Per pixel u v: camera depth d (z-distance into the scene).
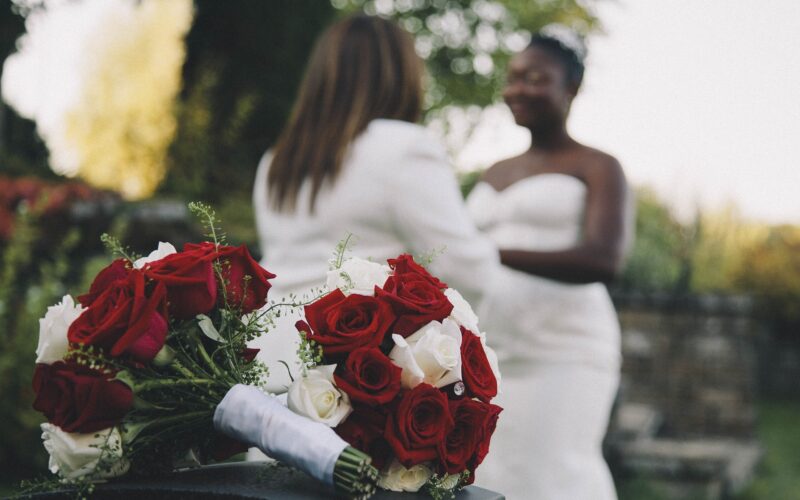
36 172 7.27
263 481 1.18
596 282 2.88
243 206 6.86
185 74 8.45
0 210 4.86
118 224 4.66
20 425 4.20
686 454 6.35
